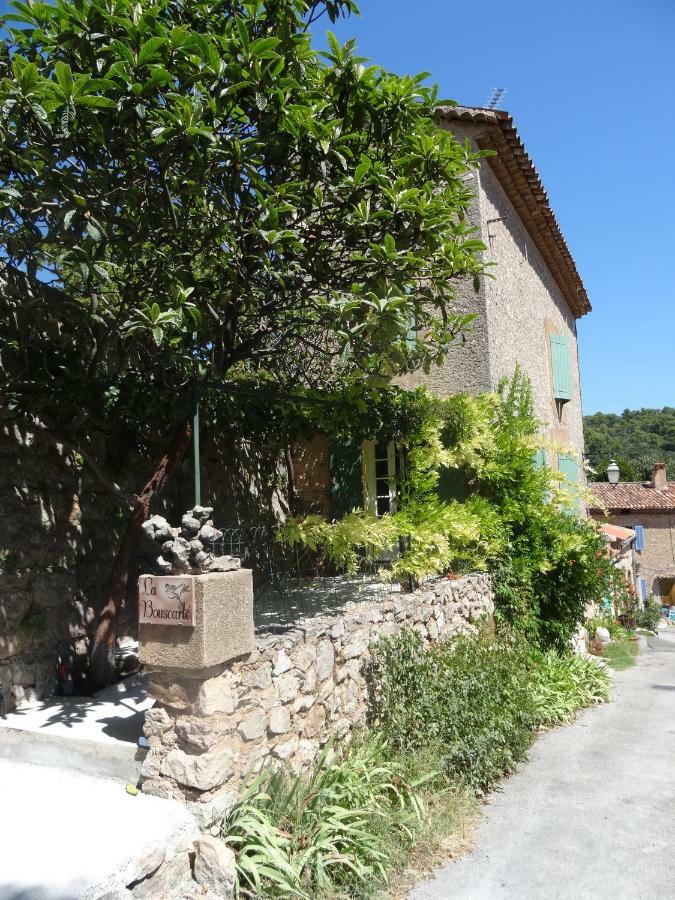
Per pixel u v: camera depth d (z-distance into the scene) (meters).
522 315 12.07
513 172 11.07
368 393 7.16
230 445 8.39
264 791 4.04
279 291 5.68
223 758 3.83
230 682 3.95
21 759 4.35
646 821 4.96
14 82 4.20
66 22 4.45
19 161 4.48
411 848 4.32
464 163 6.10
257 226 4.88
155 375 5.74
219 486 8.09
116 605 5.35
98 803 3.70
